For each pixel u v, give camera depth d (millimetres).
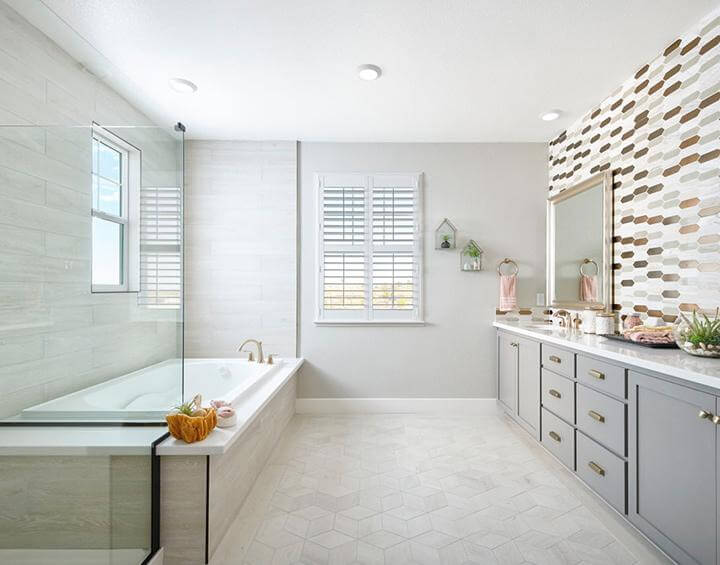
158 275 1946
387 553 1734
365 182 3748
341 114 3164
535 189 3754
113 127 1690
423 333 3742
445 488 2311
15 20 1791
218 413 1917
